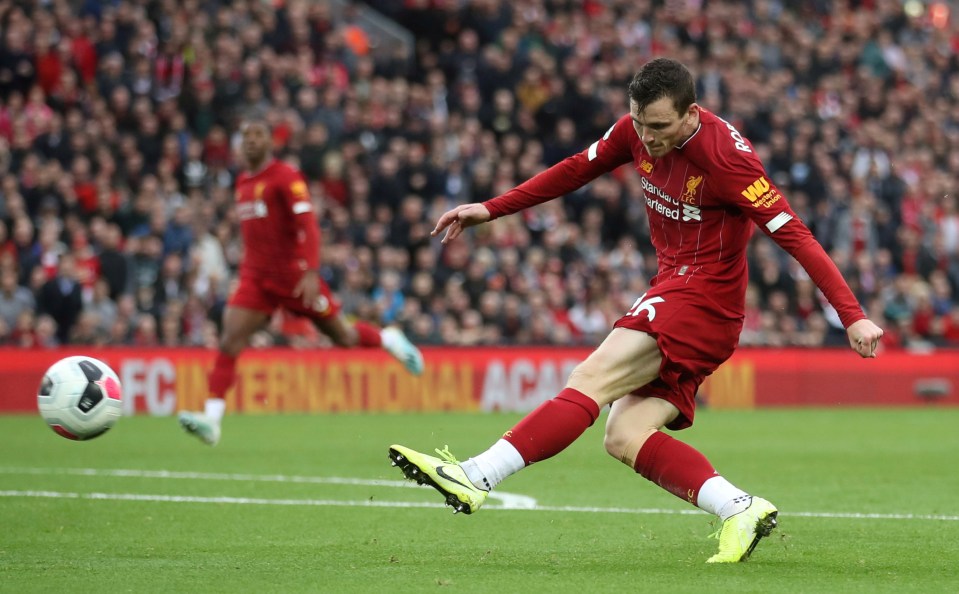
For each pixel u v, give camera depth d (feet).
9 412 148.56
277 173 98.53
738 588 47.42
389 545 60.13
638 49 221.87
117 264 154.61
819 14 255.50
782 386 179.63
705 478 54.13
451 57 201.26
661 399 55.06
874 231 204.23
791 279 188.34
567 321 176.86
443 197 179.52
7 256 150.51
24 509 72.43
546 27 213.46
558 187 57.06
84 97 172.65
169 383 153.89
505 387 167.53
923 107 238.68
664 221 55.01
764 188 52.08
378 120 183.93
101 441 117.70
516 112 196.54
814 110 221.46
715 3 235.20
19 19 170.50
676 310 53.52
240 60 181.27
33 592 47.01
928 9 280.72
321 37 194.18
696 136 52.65
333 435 126.62
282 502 76.43
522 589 47.14
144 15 182.60
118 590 47.34
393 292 166.09
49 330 151.02
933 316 197.67
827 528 66.69
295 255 99.91
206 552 57.67
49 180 160.15
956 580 49.96
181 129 173.47
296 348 160.86
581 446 116.57
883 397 183.11
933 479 92.63
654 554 57.26
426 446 114.83
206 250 160.97
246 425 139.33
